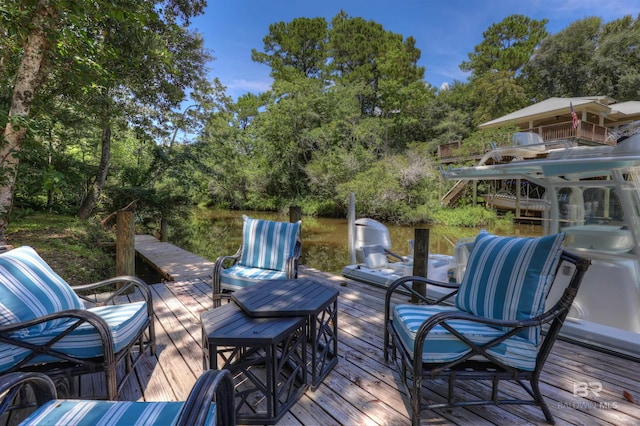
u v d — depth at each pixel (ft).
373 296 11.28
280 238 10.42
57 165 26.21
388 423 5.03
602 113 45.16
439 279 11.73
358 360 6.95
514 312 5.16
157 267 16.67
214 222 53.57
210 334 4.83
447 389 5.88
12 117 11.63
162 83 25.90
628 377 6.19
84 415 3.30
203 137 37.40
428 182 47.50
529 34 84.94
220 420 3.64
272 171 65.77
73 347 5.03
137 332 6.05
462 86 84.43
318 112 62.44
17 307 4.98
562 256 5.11
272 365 5.02
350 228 15.83
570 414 5.15
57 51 12.41
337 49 79.36
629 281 7.51
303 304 5.88
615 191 7.94
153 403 3.54
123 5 12.28
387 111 72.90
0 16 10.28
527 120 47.80
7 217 13.76
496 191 49.03
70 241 19.79
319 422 5.07
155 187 35.09
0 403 3.22
